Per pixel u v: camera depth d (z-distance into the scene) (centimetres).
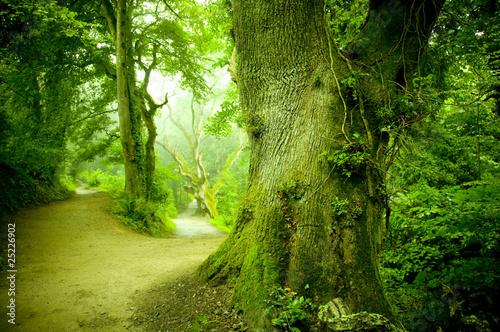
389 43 332
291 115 319
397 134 291
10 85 861
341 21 559
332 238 271
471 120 535
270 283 267
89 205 1289
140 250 753
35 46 869
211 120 913
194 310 298
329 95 306
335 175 288
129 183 1363
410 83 329
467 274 246
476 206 282
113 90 1698
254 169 349
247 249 327
